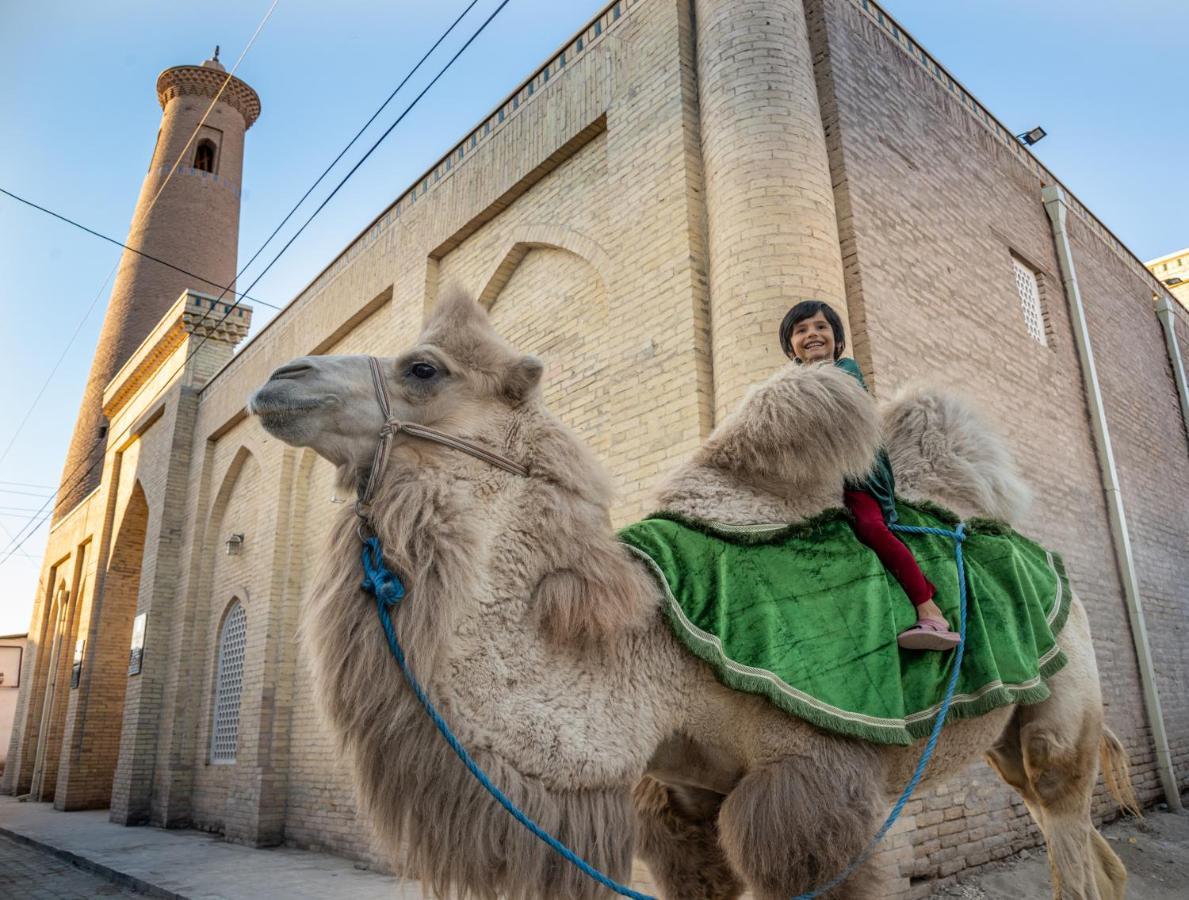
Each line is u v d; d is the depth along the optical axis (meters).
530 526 2.42
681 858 2.85
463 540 2.30
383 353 11.77
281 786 12.46
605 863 2.18
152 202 32.84
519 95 10.16
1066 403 10.29
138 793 15.91
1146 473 11.72
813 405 2.72
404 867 2.13
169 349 19.95
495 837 2.06
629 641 2.42
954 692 2.75
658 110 8.16
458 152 11.09
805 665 2.48
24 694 28.44
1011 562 3.12
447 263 10.97
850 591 2.66
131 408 21.80
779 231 6.85
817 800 2.35
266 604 13.30
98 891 9.67
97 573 21.08
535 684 2.25
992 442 3.47
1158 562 11.06
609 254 8.30
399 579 2.26
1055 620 3.20
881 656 2.57
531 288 9.54
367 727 2.15
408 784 2.11
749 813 2.37
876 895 2.41
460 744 2.10
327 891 8.58
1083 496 9.91
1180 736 10.02
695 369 7.06
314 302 13.96
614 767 2.25
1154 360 13.45
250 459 15.86
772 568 2.64
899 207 8.35
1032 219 11.16
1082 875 3.22
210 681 15.40
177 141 34.56
